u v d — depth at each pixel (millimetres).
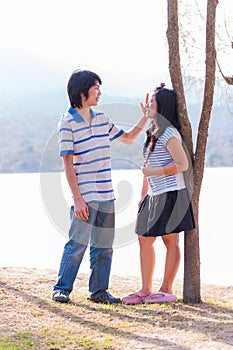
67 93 5332
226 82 6059
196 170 5566
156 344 4348
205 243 10945
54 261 8961
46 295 5680
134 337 4508
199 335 4574
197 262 5648
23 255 9461
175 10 5473
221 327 4812
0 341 4270
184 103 5473
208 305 5602
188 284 5645
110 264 5555
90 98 5254
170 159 5352
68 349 4176
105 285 5527
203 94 5570
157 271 8266
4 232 11867
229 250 10094
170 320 5004
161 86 5543
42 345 4230
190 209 5465
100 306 5367
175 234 5594
